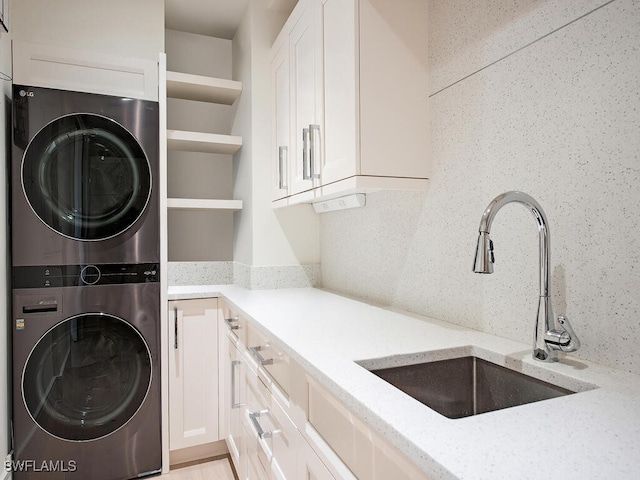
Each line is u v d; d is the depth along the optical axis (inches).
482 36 47.8
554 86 39.1
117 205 75.6
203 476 80.0
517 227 43.8
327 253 92.9
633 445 22.3
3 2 66.9
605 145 34.6
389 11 54.5
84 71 75.0
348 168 53.8
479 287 48.9
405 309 63.2
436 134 55.5
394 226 66.2
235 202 95.3
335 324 52.8
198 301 84.0
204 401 84.2
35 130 70.0
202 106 108.8
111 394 75.0
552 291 39.6
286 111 79.4
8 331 70.1
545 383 35.3
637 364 32.8
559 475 19.3
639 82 32.1
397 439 24.0
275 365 49.8
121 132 76.2
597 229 35.4
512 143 43.9
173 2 94.0
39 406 69.8
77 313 72.6
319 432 36.7
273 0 91.0
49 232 70.7
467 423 25.0
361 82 52.6
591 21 35.7
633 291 32.9
